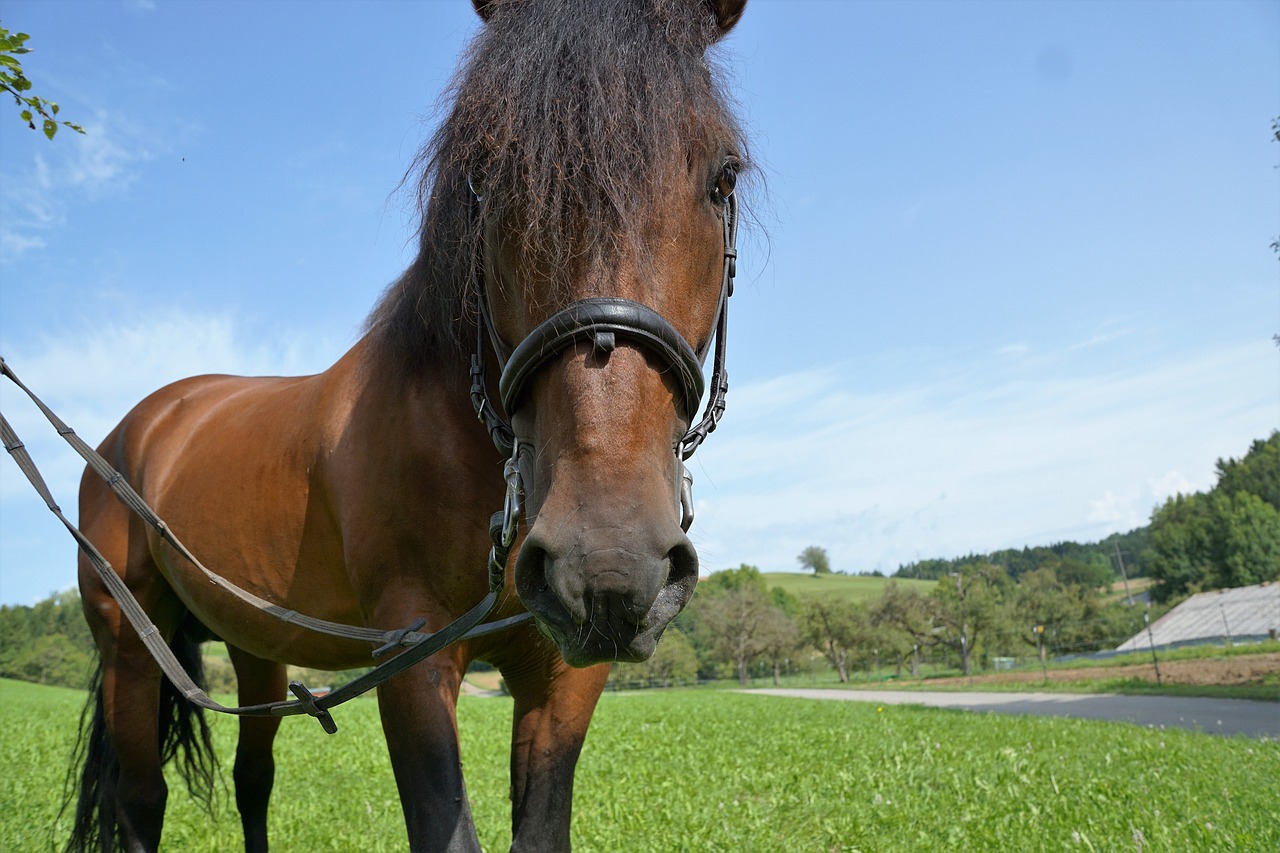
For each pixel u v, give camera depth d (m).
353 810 5.43
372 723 12.09
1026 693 23.75
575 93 1.62
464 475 2.06
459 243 1.86
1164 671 26.94
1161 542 67.12
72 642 59.91
